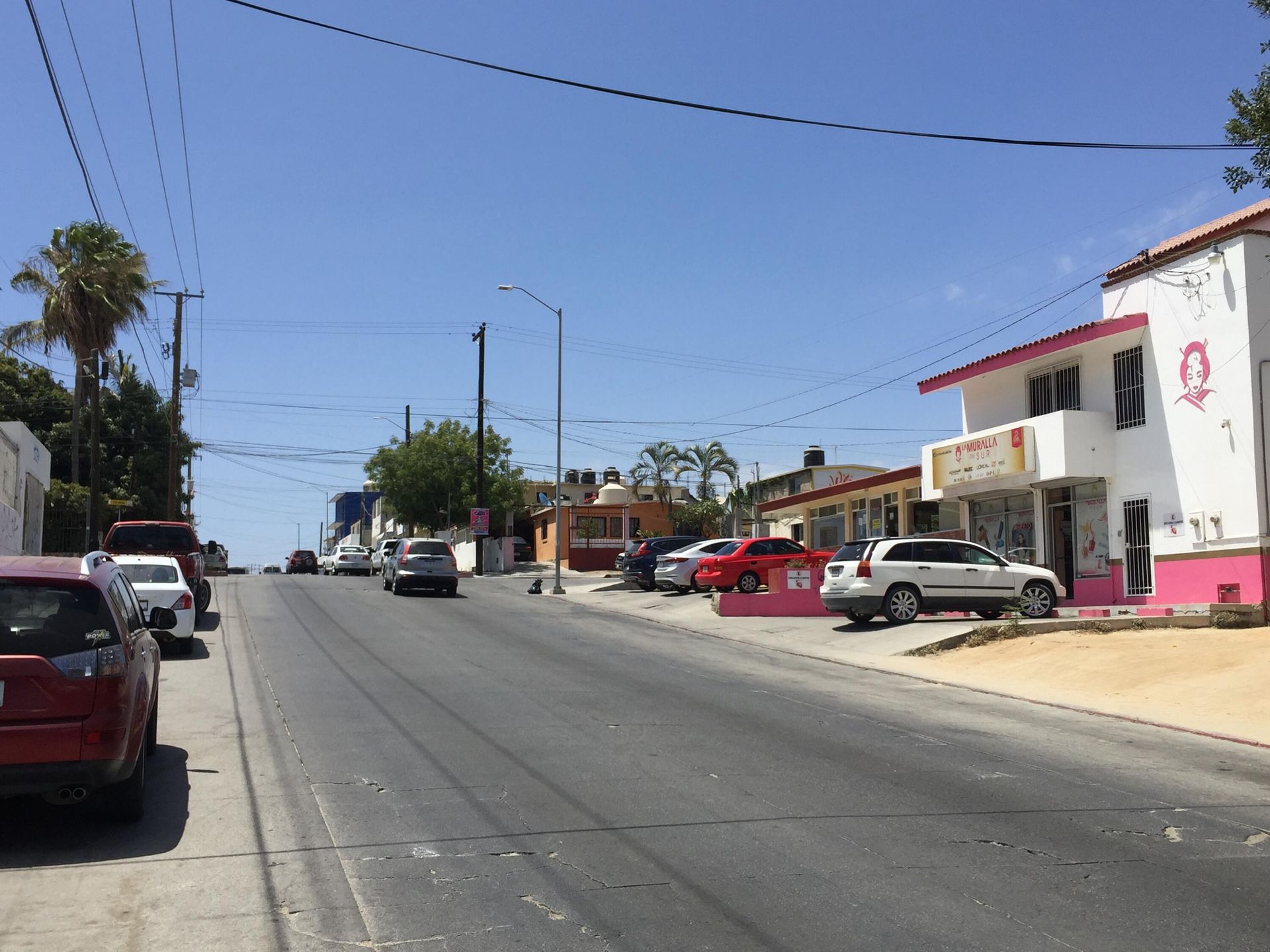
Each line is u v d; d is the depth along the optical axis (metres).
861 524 35.62
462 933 5.32
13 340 38.53
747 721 11.67
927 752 10.12
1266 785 8.88
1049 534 24.81
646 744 10.19
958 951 5.15
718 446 53.75
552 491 69.50
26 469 31.30
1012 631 17.80
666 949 5.13
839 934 5.35
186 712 11.70
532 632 21.53
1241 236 19.80
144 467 52.22
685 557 31.36
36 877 6.15
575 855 6.64
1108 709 12.72
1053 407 24.84
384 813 7.63
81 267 37.66
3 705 6.47
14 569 6.93
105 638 6.83
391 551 37.59
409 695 13.05
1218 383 20.23
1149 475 21.92
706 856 6.65
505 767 9.12
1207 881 6.28
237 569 86.06
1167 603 21.31
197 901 5.76
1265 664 13.66
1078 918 5.62
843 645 19.42
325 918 5.52
